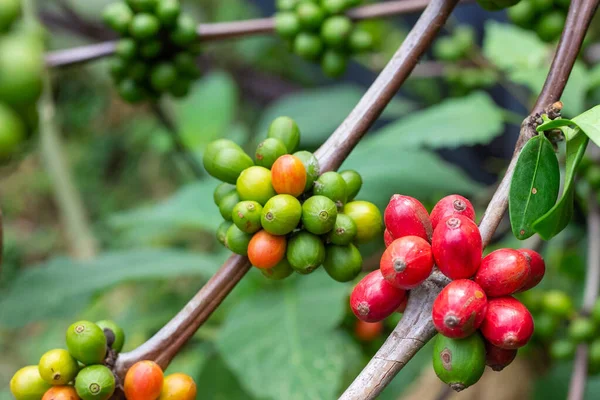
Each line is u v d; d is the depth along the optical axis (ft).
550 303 1.92
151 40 1.82
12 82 1.04
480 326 1.20
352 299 1.25
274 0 3.61
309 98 3.23
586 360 1.84
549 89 1.27
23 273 2.10
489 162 3.05
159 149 3.31
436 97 3.28
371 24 3.08
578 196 2.20
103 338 1.27
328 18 1.89
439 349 1.21
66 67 1.83
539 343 2.05
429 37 1.34
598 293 2.05
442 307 1.18
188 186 2.49
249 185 1.32
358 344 2.15
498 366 1.23
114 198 4.49
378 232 1.36
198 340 2.38
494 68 2.60
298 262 1.31
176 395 1.29
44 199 4.88
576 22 1.28
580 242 2.56
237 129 3.03
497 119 2.28
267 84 3.78
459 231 1.19
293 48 1.96
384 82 1.34
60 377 1.27
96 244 3.46
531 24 1.90
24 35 1.06
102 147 4.69
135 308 2.43
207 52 3.68
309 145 3.06
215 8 4.23
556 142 1.28
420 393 2.33
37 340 3.68
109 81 4.14
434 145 2.21
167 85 1.90
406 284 1.20
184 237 3.66
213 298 1.32
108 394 1.26
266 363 1.75
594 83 2.21
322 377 1.72
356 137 1.34
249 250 1.31
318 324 1.82
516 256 1.20
